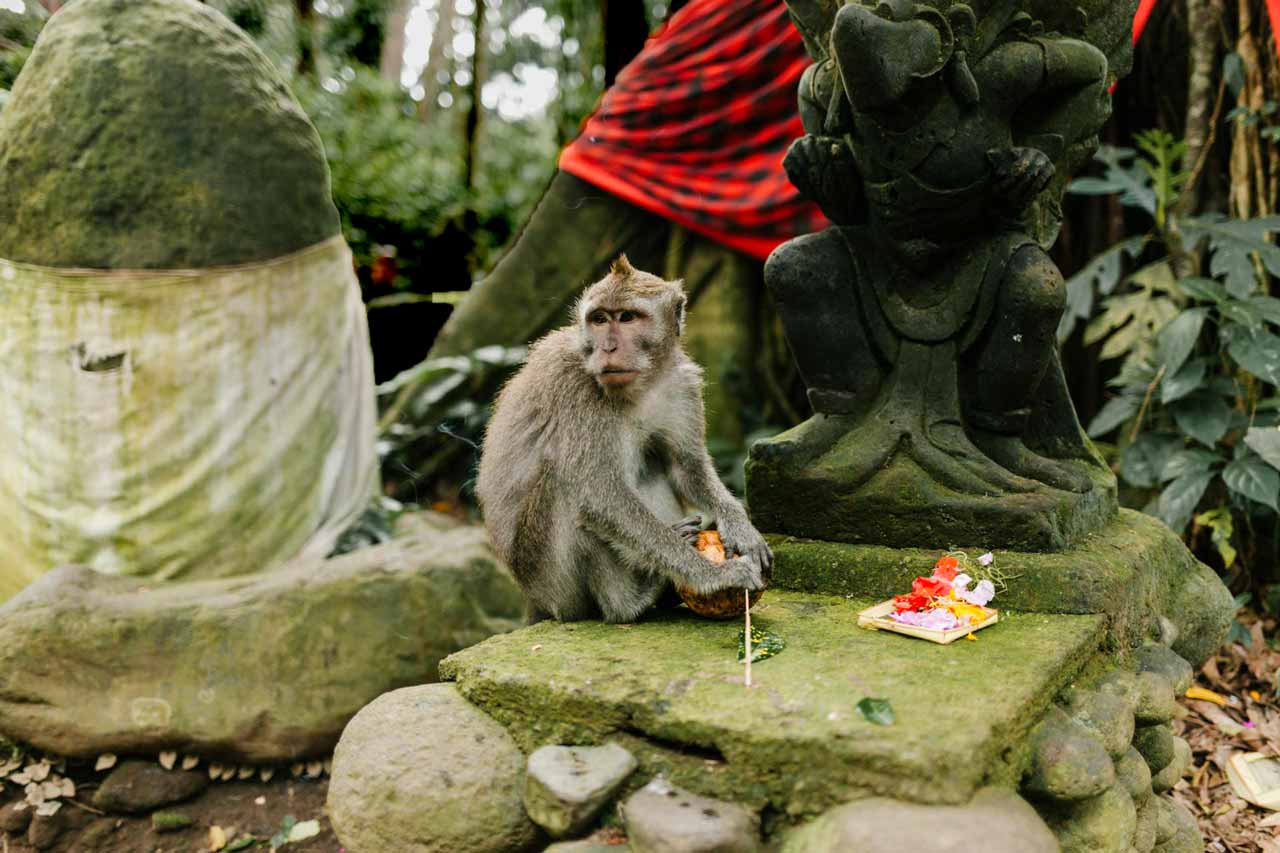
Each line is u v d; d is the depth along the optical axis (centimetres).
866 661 128
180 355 200
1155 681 141
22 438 199
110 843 180
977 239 155
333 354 218
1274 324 246
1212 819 169
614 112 272
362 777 126
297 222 213
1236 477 214
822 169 154
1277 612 228
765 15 257
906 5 136
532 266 282
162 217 200
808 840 109
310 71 387
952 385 157
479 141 475
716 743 116
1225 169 256
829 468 156
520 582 152
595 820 120
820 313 159
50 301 198
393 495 276
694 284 278
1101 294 270
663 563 141
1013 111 145
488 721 130
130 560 199
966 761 107
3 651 181
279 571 202
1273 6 208
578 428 145
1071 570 141
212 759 188
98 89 201
